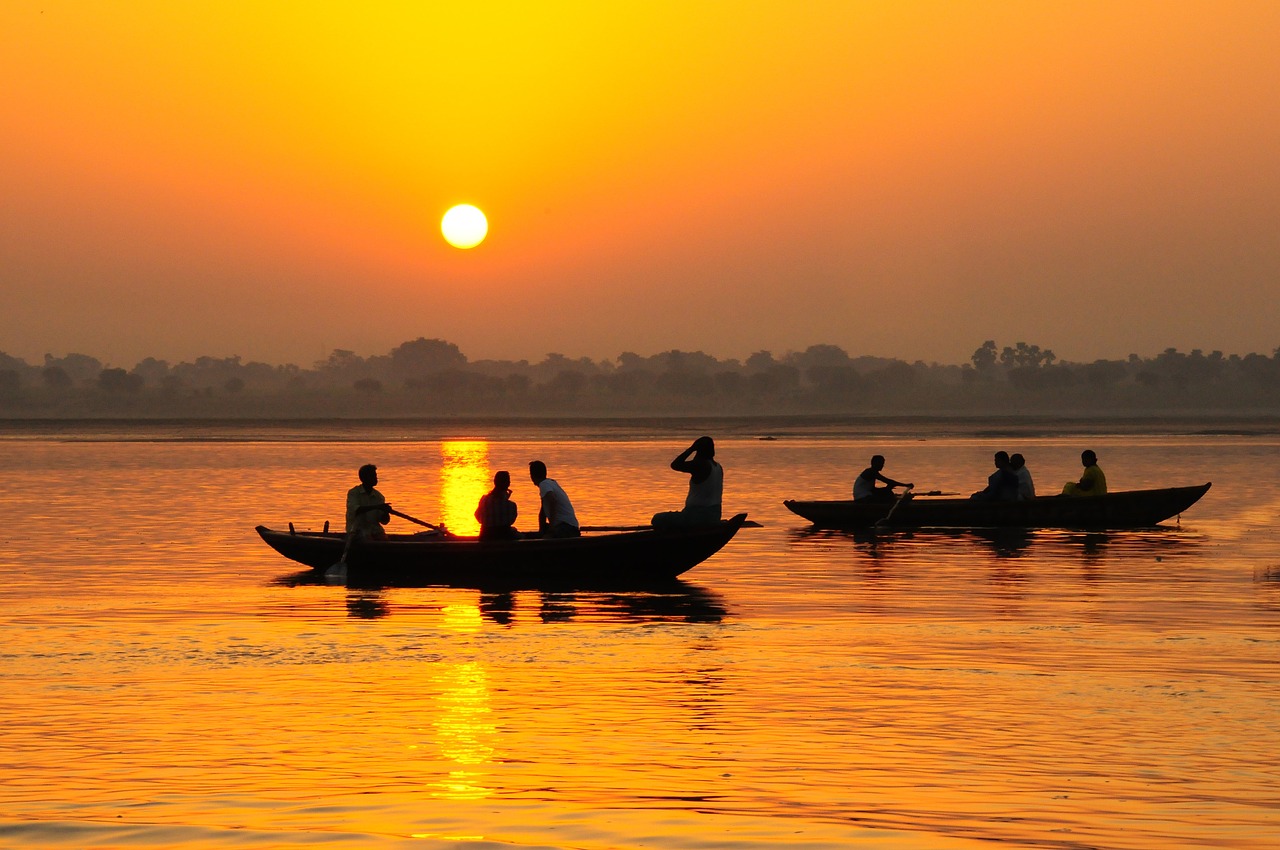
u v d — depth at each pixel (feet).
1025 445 436.35
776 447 419.74
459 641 67.00
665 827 33.55
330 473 253.24
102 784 39.47
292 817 34.94
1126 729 47.16
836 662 60.80
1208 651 63.46
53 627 71.46
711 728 47.42
